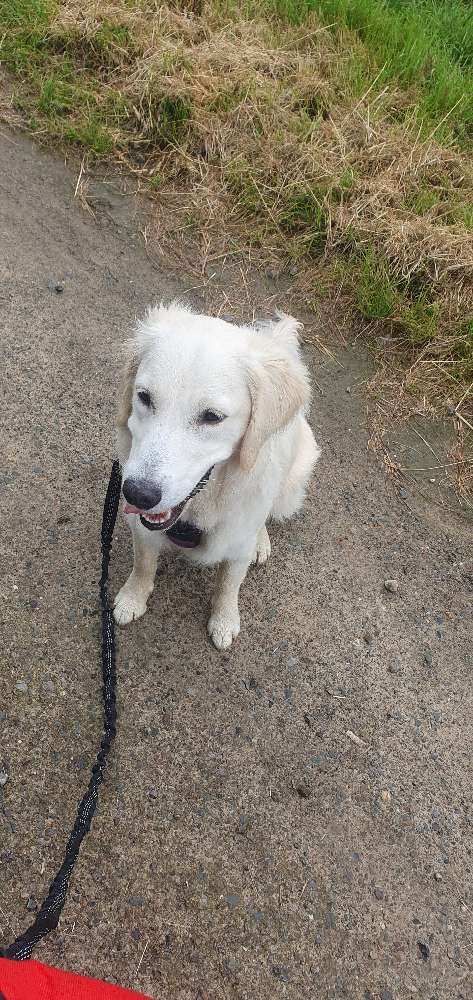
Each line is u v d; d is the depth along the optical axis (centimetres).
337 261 120
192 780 71
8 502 85
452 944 67
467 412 111
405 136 137
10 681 72
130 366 64
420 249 118
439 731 81
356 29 157
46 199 118
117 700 74
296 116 135
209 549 71
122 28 136
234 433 61
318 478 99
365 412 108
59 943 60
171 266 116
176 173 126
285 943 64
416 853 72
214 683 78
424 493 101
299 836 70
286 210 125
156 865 65
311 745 76
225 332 61
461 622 90
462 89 151
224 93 132
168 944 62
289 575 89
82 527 85
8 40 131
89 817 62
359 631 86
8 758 68
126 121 129
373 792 74
